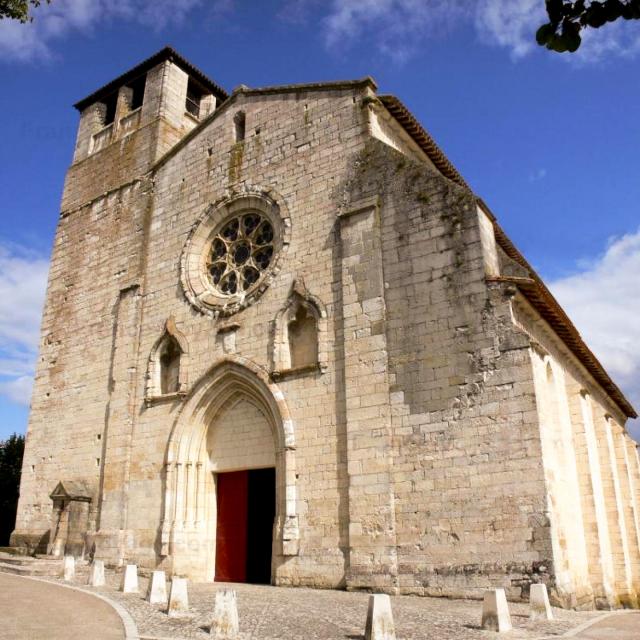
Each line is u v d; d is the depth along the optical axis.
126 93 35.09
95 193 32.62
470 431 18.02
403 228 21.12
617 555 24.69
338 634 11.34
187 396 24.36
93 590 17.58
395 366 19.81
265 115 26.78
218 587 20.03
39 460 28.84
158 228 28.69
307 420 21.14
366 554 18.58
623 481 28.80
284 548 19.98
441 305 19.58
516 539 16.61
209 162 28.05
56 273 32.34
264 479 24.02
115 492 25.06
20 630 10.87
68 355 29.84
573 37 5.63
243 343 23.72
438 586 17.30
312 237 23.31
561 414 22.88
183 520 23.17
